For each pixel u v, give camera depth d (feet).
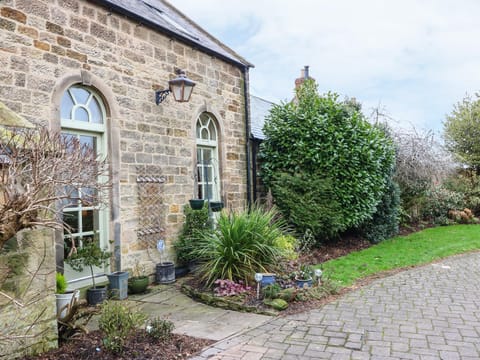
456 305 16.19
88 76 17.47
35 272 10.88
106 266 18.54
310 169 28.32
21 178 9.27
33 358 10.63
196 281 19.56
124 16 19.42
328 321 14.29
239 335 12.96
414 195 41.06
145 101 20.59
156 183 21.12
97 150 18.52
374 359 11.02
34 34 15.30
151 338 12.13
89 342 11.78
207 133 26.32
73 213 17.21
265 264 18.94
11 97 14.47
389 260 25.50
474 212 49.83
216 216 23.17
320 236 29.01
